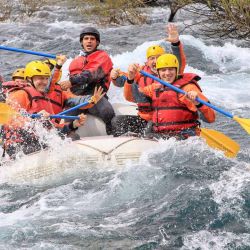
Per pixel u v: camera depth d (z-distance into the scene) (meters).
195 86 22.34
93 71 24.33
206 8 52.19
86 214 18.17
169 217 17.73
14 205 19.11
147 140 21.86
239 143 25.34
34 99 22.06
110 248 16.20
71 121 23.78
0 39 47.53
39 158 21.20
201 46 42.53
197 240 16.44
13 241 16.59
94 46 24.89
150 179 20.00
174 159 21.16
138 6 57.50
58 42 45.88
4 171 21.36
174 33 24.14
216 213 17.78
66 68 37.69
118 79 23.94
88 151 21.22
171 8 52.28
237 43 43.72
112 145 21.36
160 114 22.55
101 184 20.03
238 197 18.50
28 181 20.95
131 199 18.97
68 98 24.03
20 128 21.66
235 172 20.36
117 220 17.72
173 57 22.36
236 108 31.33
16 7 61.59
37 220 17.86
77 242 16.52
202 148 21.88
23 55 42.19
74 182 20.30
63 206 18.77
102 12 54.41
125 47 43.81
